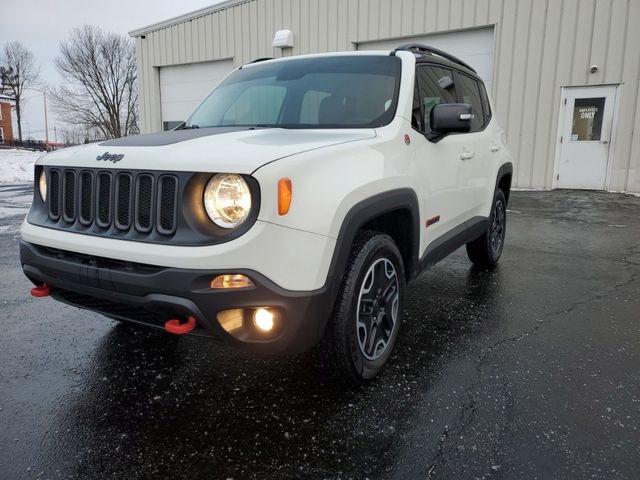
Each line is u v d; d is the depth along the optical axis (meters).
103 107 51.56
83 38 49.41
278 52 13.84
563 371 2.64
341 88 3.09
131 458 1.97
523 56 10.78
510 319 3.42
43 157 2.62
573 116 10.60
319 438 2.09
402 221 2.80
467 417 2.21
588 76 10.30
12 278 4.50
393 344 2.73
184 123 3.43
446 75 3.74
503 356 2.83
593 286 4.20
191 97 15.91
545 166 10.99
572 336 3.11
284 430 2.14
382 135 2.64
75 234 2.25
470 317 3.46
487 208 4.32
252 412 2.29
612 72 10.08
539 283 4.29
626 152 10.27
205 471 1.89
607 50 10.06
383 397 2.40
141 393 2.46
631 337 3.10
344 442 2.06
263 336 2.04
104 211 2.20
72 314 3.54
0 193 12.15
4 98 59.91
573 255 5.36
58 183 2.39
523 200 9.57
